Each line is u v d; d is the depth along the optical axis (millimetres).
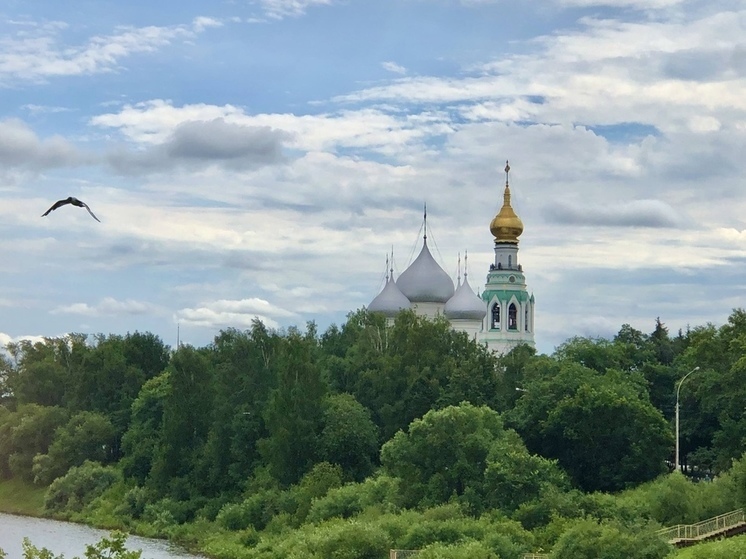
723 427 126562
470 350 157000
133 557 61781
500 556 92625
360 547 97812
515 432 122375
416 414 142750
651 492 109562
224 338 164000
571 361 143875
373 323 174375
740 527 97500
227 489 142500
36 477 164625
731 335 142000
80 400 180875
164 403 153375
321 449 135875
